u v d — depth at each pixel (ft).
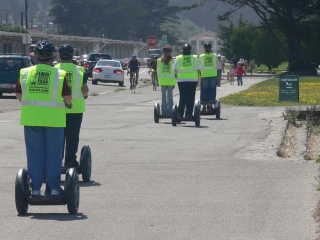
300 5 394.32
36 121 48.08
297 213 50.47
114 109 148.97
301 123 119.03
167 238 43.80
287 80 162.71
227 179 64.39
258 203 53.98
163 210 51.83
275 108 145.69
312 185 60.95
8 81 188.75
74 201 49.83
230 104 158.92
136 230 45.83
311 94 187.01
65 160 63.82
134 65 221.66
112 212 51.29
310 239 43.32
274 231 45.34
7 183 63.57
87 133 101.45
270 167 70.79
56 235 44.60
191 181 63.67
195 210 51.75
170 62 112.68
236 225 47.03
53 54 49.24
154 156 78.79
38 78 48.16
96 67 270.26
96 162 74.90
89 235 44.57
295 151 85.15
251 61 466.70
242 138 93.91
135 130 105.29
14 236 44.39
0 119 126.11
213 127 108.68
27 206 51.03
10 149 85.35
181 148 84.99
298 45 411.54
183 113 110.42
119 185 62.03
